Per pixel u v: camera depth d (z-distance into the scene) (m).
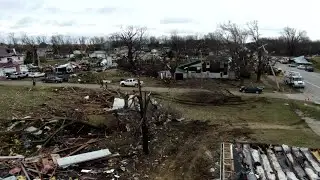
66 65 67.75
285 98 43.56
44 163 21.09
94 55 112.94
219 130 29.34
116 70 69.00
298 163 19.48
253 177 17.11
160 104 36.56
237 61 61.41
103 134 27.06
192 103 40.06
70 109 32.47
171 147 24.91
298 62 94.69
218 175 20.02
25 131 25.64
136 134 26.83
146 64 69.69
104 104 35.31
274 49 135.88
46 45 163.12
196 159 22.61
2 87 45.03
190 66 59.41
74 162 21.09
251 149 21.78
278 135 28.05
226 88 49.97
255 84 54.81
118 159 22.61
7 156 21.86
